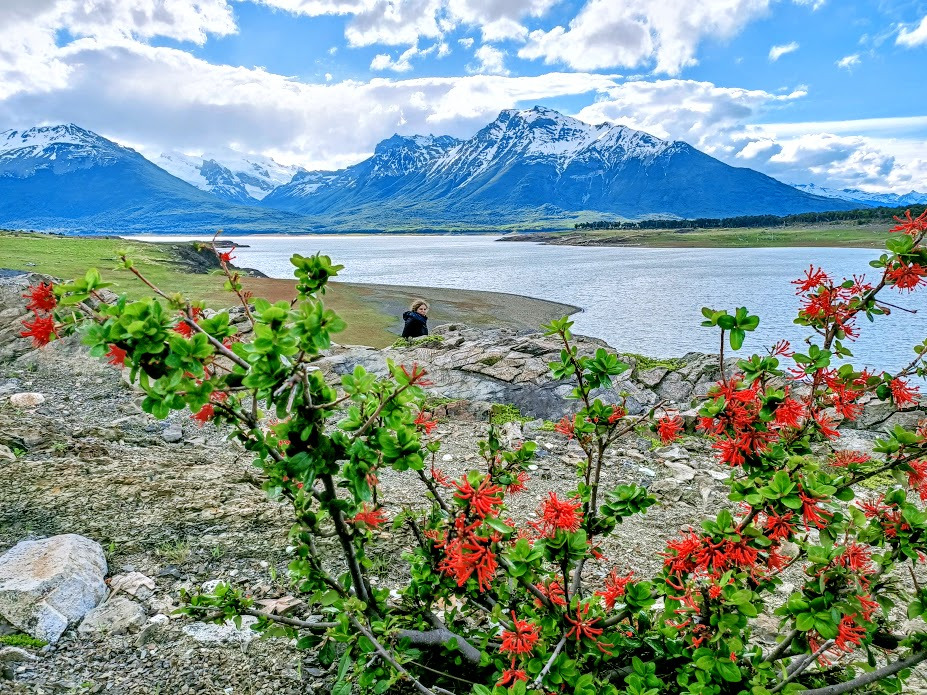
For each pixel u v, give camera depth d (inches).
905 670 118.0
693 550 114.1
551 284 2876.5
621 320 1824.6
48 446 305.3
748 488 108.7
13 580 170.7
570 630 118.5
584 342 562.6
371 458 99.5
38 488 247.3
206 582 190.2
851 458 122.7
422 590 143.2
